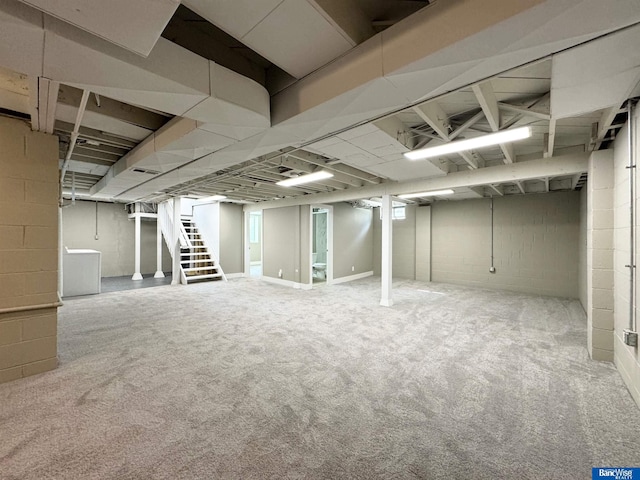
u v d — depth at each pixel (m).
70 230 7.99
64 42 1.26
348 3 1.52
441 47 1.35
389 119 2.63
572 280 5.84
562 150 3.78
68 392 2.27
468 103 2.53
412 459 1.62
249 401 2.17
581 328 3.93
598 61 1.46
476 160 4.06
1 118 2.43
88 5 1.06
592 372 2.64
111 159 4.08
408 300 5.66
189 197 7.59
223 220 8.56
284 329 3.86
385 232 5.30
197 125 2.31
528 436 1.81
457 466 1.57
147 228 9.38
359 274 8.82
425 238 7.95
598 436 1.81
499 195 6.75
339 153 3.20
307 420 1.95
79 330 3.77
